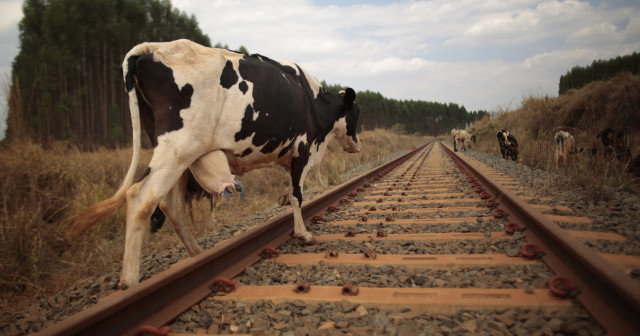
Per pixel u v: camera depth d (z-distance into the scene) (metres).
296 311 2.22
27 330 2.50
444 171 10.58
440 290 2.30
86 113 34.12
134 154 2.70
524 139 12.72
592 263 1.96
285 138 3.54
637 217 3.79
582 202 4.63
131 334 1.94
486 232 3.58
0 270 3.54
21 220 4.04
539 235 3.07
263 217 5.58
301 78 3.99
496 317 1.96
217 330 2.07
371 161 15.51
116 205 2.64
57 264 4.16
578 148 8.92
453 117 151.88
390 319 2.04
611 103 11.01
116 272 3.62
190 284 2.45
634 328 1.61
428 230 3.95
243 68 3.12
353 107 5.02
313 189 8.24
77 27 32.75
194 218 5.17
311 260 3.12
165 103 2.73
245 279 2.82
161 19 41.31
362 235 3.90
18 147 5.36
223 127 3.00
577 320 1.88
